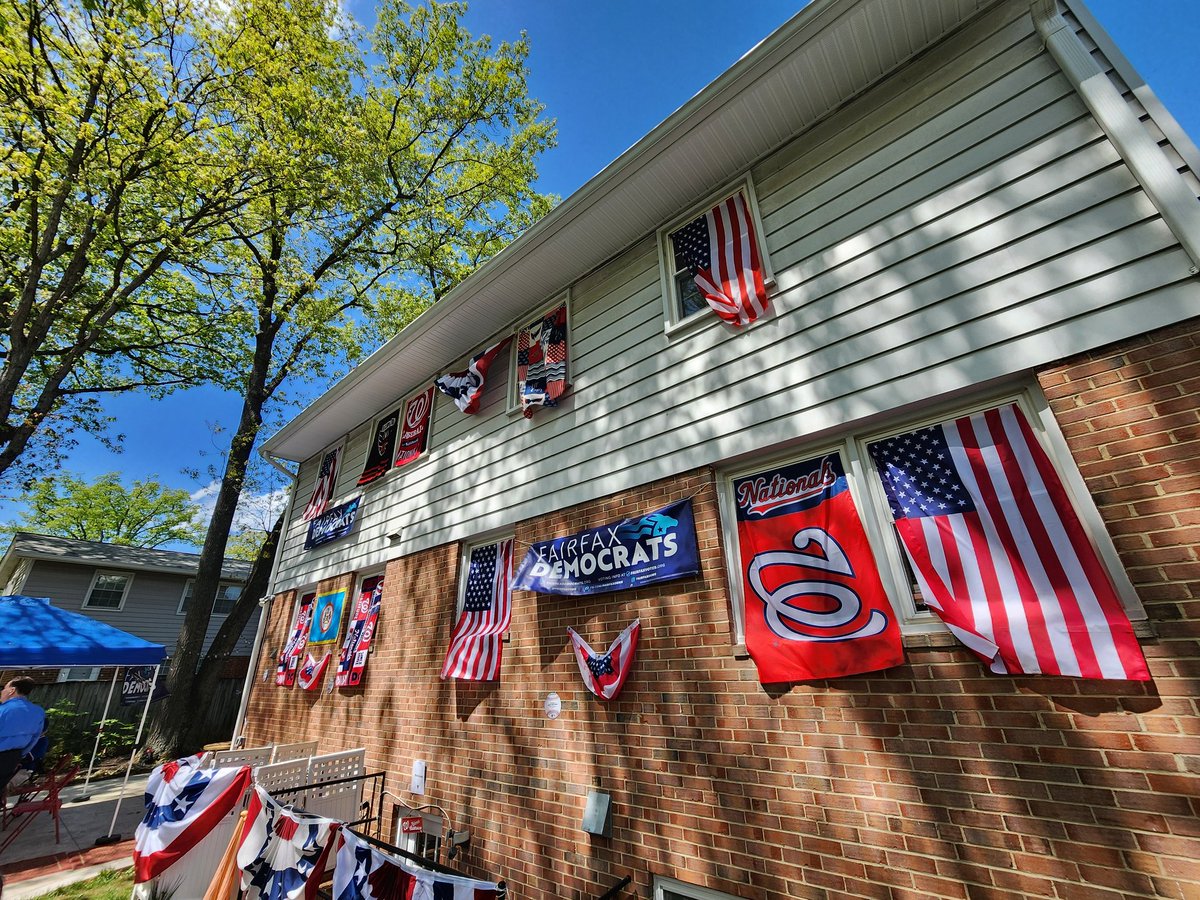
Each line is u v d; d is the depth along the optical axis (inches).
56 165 355.9
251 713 357.1
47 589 641.6
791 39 146.8
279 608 377.7
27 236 399.9
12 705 227.1
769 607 135.3
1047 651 95.2
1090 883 84.0
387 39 510.6
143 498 1058.7
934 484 120.7
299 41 418.3
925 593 112.1
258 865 137.5
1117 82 114.0
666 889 133.3
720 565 146.6
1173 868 78.4
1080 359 105.2
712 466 159.6
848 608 122.0
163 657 309.6
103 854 238.4
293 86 408.8
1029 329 113.0
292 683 321.4
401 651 253.8
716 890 123.0
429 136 554.3
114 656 291.1
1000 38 134.6
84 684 495.2
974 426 119.1
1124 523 94.0
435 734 216.5
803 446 145.6
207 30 382.0
